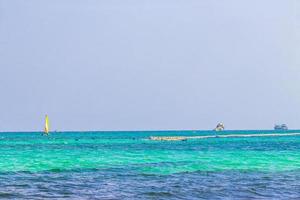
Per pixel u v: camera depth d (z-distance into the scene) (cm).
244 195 5416
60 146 16575
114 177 6912
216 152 12606
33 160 9612
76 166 8412
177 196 5325
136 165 8600
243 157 10575
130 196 5291
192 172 7562
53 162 9131
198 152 12575
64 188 5859
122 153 12044
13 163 8925
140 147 15675
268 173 7488
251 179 6731
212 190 5716
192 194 5447
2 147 15700
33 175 7125
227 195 5412
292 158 10269
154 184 6219
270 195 5425
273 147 15888
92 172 7531
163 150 13662
